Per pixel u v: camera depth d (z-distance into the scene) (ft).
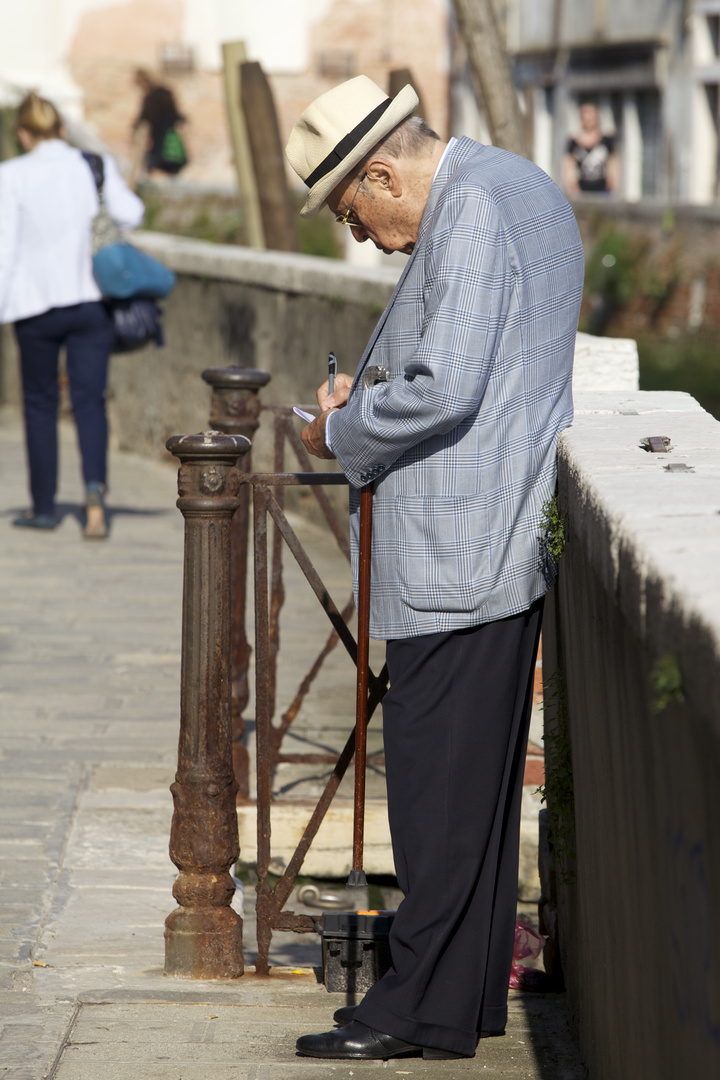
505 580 17.78
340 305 51.78
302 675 37.47
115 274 49.19
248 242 66.69
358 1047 18.20
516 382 17.52
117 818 27.68
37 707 34.24
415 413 16.94
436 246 17.02
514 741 18.61
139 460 72.08
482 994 18.65
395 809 18.39
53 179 48.75
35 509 53.83
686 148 154.40
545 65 182.50
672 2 154.81
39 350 51.21
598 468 15.78
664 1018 12.60
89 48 199.21
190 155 204.85
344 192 18.03
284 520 21.75
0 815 27.48
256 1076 17.72
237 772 28.14
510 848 19.06
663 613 10.98
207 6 202.39
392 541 18.06
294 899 26.63
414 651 18.12
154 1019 19.48
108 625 41.63
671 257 119.34
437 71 206.28
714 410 93.50
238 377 27.37
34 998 20.15
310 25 204.74
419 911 18.21
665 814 12.17
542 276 17.47
